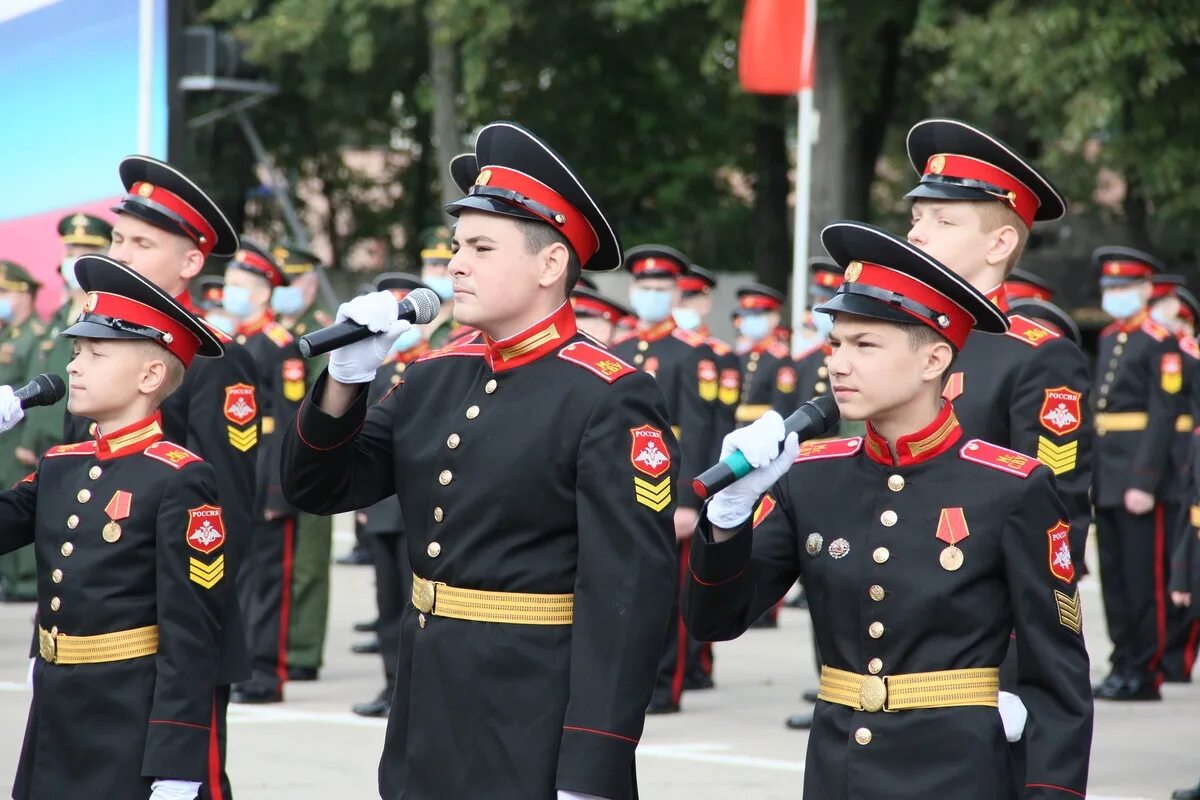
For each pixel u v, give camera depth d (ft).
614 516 16.35
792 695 40.19
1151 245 114.52
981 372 22.50
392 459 17.79
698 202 116.26
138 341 20.20
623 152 114.11
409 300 16.85
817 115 83.76
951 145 21.58
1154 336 42.27
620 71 107.34
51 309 56.75
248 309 40.24
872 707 16.01
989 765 15.66
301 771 30.94
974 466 16.26
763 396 54.49
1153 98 79.66
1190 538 36.35
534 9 94.63
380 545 36.45
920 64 109.91
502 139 17.04
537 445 16.65
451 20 86.69
